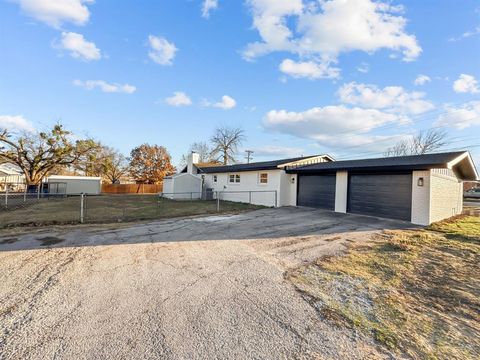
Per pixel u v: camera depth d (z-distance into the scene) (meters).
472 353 2.26
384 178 10.33
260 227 8.26
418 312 3.01
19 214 10.49
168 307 3.02
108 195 25.88
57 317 2.76
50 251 5.30
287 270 4.38
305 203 14.09
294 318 2.81
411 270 4.44
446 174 11.19
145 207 13.69
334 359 2.14
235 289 3.57
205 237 6.81
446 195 11.24
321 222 9.26
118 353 2.18
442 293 3.55
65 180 26.80
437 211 9.90
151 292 3.43
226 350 2.23
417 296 3.45
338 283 3.84
